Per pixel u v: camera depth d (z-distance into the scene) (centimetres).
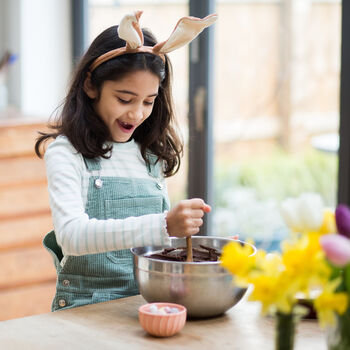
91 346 111
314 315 124
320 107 267
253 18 286
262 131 290
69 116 149
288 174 283
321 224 95
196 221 126
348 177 234
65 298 146
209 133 296
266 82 285
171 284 122
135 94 142
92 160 150
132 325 121
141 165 160
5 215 280
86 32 346
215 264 121
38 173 286
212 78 294
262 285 92
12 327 119
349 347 96
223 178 301
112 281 148
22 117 294
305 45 270
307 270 92
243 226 300
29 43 342
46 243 150
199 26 139
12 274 284
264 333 118
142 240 126
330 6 260
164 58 149
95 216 150
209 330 119
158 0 311
